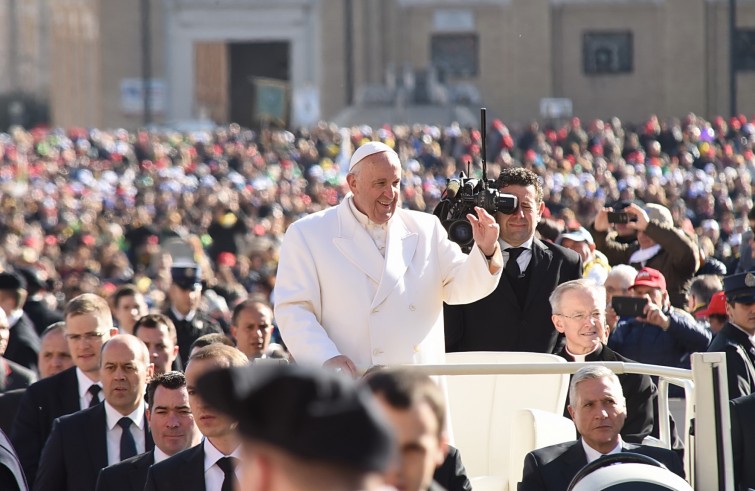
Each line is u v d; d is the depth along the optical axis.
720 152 142.38
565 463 23.23
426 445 12.98
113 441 29.16
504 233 30.20
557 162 142.75
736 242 70.62
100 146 175.75
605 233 39.91
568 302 28.27
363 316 24.80
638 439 26.22
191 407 24.84
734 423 25.45
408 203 117.44
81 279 62.28
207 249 103.88
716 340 30.50
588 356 28.22
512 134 164.25
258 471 9.16
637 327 34.38
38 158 172.38
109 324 33.31
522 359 26.25
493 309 29.89
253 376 9.31
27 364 44.81
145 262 91.44
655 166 133.75
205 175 161.62
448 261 25.45
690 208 107.38
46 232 123.88
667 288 38.34
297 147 170.38
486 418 26.56
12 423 34.75
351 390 9.24
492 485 25.27
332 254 25.02
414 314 25.02
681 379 21.56
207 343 31.12
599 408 23.09
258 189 138.50
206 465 24.39
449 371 21.16
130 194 147.62
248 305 38.59
